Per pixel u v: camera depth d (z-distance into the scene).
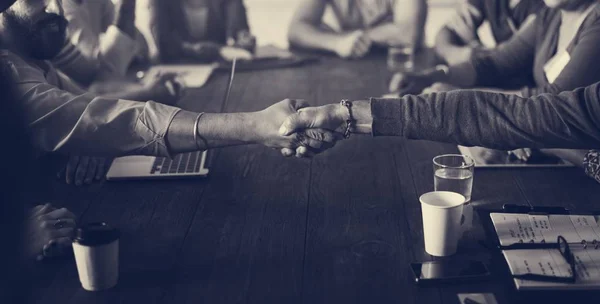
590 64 2.27
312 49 4.05
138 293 1.63
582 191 2.04
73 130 2.00
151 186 2.15
